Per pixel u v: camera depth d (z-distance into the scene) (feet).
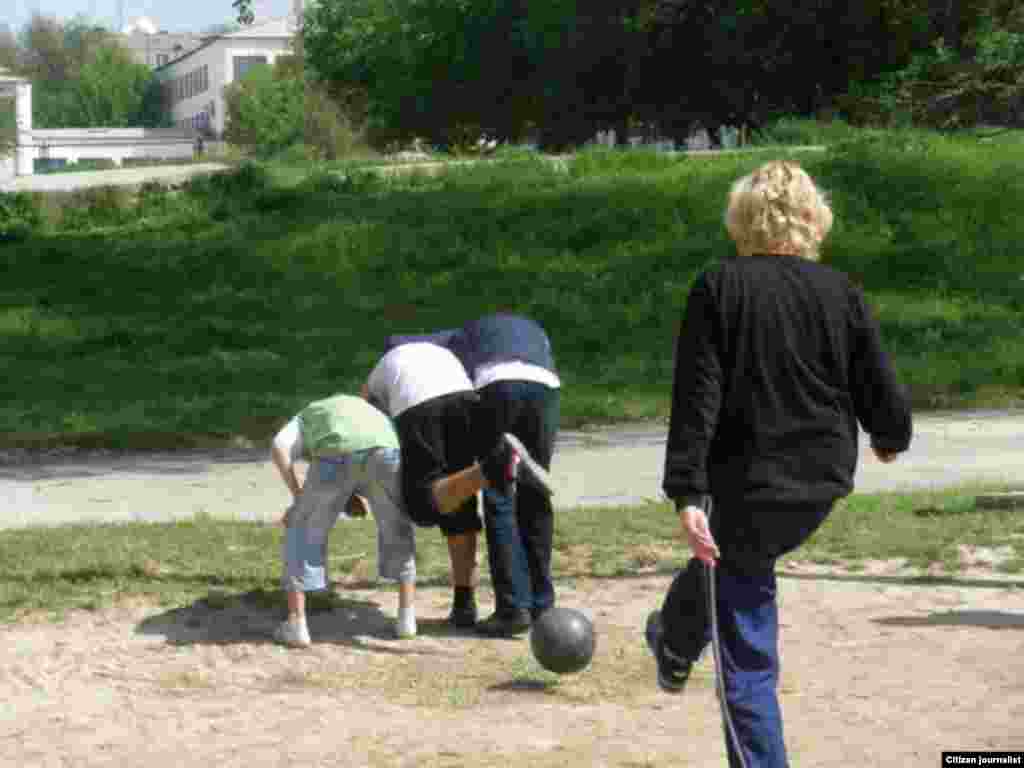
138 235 121.90
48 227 129.29
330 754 21.08
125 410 66.28
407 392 28.48
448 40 207.31
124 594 31.19
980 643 26.84
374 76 240.94
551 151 202.08
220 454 58.75
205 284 107.34
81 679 25.57
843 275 17.52
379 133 239.50
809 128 130.93
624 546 36.01
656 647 18.42
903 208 106.22
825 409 17.12
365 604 31.14
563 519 39.52
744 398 16.96
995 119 122.72
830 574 33.17
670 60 186.50
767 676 17.06
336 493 27.91
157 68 629.92
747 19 173.99
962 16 130.62
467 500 29.19
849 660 25.88
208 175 136.15
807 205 17.66
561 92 189.88
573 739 21.75
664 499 43.65
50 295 105.29
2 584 31.78
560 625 24.94
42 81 627.05
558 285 99.71
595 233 108.68
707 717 22.98
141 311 99.71
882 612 29.55
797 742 21.18
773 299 17.10
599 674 25.64
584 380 73.87
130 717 23.26
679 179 116.47
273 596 31.12
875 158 112.88
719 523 17.07
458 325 92.12
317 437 27.84
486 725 22.65
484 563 34.60
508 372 28.66
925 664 25.46
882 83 128.26
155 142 515.09
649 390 71.31
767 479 16.87
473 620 29.40
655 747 21.26
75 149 510.99
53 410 67.26
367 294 101.81
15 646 27.58
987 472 48.93
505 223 112.88
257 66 394.52
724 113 193.06
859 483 46.91
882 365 17.24
